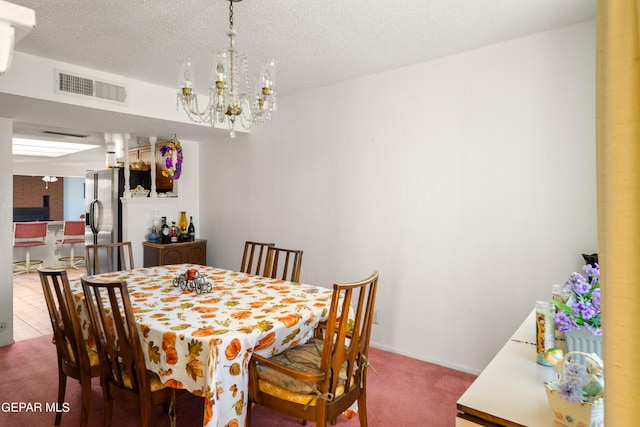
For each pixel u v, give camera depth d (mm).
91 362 1937
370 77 3102
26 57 2588
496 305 2561
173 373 1572
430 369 2738
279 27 2238
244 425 1604
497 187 2535
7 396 2371
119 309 1782
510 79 2463
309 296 2164
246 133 4074
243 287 2375
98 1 1933
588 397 924
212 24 2193
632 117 567
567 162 2285
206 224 4672
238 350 1539
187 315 1812
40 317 3973
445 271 2766
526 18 2166
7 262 3186
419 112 2850
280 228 3812
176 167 4066
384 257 3066
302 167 3605
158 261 4133
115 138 4535
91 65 2828
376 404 2279
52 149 6035
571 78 2260
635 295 568
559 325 1263
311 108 3510
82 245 7262
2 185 3154
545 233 2371
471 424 1055
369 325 1847
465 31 2320
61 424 2057
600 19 664
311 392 1597
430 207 2820
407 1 1958
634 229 568
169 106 3398
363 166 3166
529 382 1201
